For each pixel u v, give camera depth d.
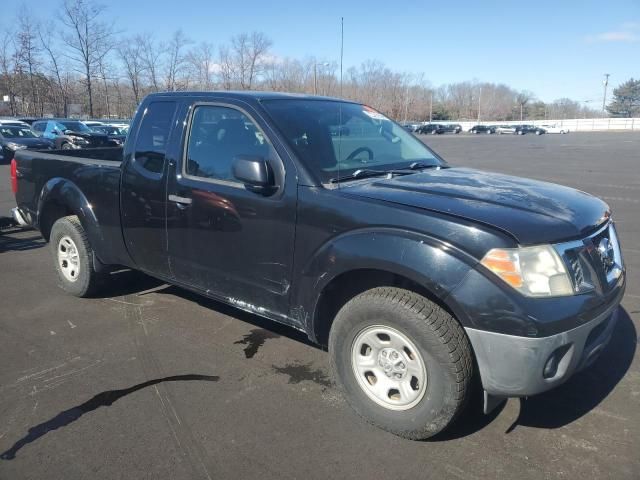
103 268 4.97
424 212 2.81
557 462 2.79
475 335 2.62
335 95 4.80
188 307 4.94
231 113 3.71
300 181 3.25
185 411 3.26
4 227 7.71
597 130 88.19
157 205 4.07
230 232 3.60
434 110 109.75
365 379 3.10
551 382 2.64
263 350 4.08
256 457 2.84
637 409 3.28
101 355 3.99
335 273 3.04
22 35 44.53
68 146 22.20
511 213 2.77
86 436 3.01
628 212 9.99
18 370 3.76
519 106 134.00
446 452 2.87
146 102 4.29
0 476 2.69
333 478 2.68
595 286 2.79
